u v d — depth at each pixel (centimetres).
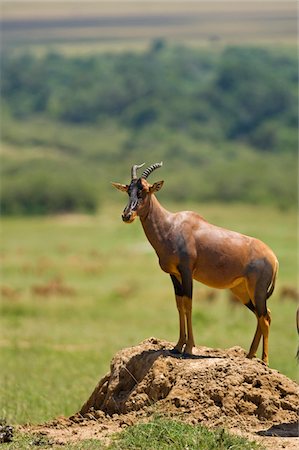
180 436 3103
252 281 3581
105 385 3691
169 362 3519
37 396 4844
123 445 3089
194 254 3550
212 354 3738
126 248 18150
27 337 7688
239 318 8825
